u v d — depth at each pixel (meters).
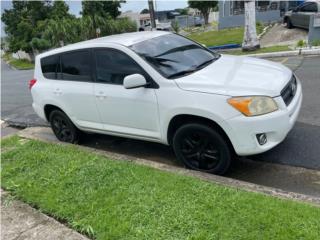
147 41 5.09
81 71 5.45
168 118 4.42
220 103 3.99
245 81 4.18
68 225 3.65
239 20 27.44
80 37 33.91
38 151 5.66
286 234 2.98
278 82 4.20
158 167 4.61
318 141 5.00
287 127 4.05
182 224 3.32
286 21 20.03
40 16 45.25
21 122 8.53
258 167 4.57
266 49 14.10
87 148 5.55
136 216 3.55
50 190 4.31
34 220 3.84
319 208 3.30
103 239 3.30
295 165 4.50
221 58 5.21
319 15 13.09
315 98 6.78
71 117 5.85
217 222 3.26
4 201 4.29
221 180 4.06
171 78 4.46
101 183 4.30
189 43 5.46
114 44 4.99
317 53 11.52
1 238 3.66
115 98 4.94
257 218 3.22
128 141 6.11
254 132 3.91
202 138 4.33
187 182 4.02
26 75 21.69
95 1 39.75
